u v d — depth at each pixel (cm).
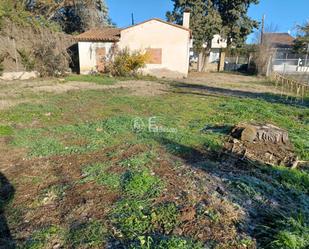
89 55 2094
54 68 1867
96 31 2264
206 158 511
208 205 347
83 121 759
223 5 2961
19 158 497
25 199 365
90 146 556
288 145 594
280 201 366
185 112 905
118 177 420
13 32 1695
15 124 711
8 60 1667
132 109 927
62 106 945
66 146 557
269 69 2528
